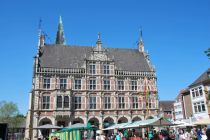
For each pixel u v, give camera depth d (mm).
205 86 59281
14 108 108000
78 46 75062
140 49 81750
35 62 63812
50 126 47500
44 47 71375
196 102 62562
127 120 66688
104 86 67375
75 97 64312
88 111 64062
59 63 67375
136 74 70750
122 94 68188
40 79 62531
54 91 62156
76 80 65625
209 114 57125
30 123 59781
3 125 18094
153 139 12266
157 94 70875
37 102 60688
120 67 71938
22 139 71688
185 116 69250
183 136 33906
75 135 38719
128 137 22219
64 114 60875
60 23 104875
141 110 68312
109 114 65500
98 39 70375
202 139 26797
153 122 31453
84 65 67000
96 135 42906
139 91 69625
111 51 77438
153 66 73000
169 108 116250
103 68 68562
